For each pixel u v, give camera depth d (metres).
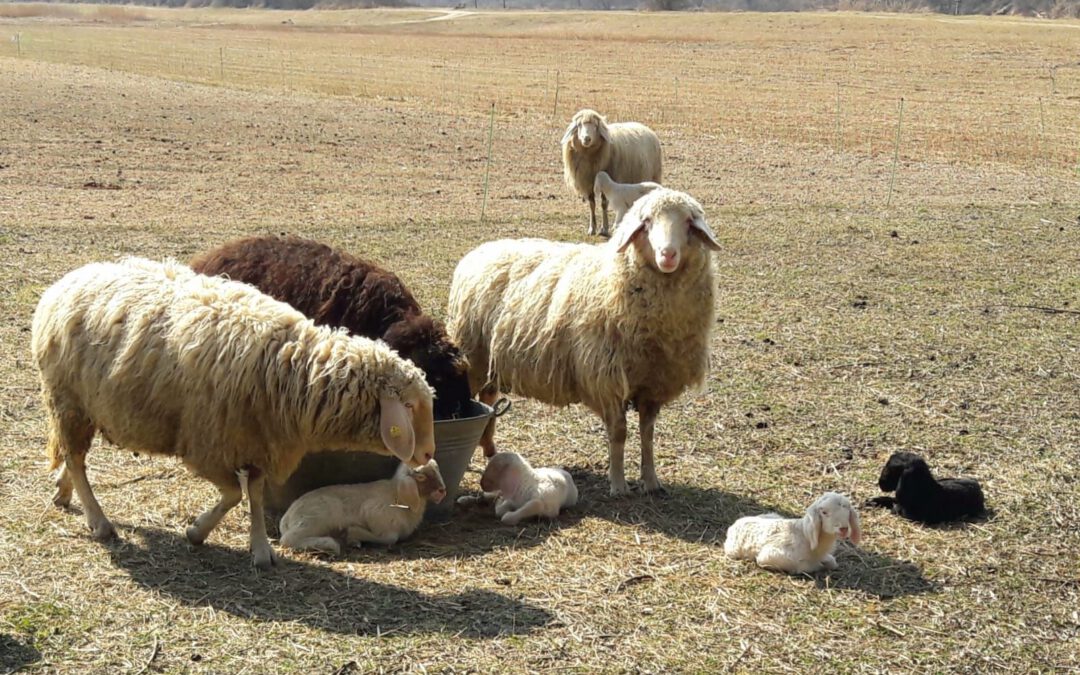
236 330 6.60
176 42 47.31
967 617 6.61
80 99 23.39
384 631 6.37
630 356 7.32
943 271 11.30
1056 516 7.29
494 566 6.82
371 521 6.92
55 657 6.19
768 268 11.27
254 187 15.24
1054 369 8.97
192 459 6.67
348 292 7.37
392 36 56.81
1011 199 15.84
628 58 42.03
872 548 7.02
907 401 8.48
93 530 6.88
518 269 7.66
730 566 6.86
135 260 6.93
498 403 7.64
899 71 36.38
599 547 6.98
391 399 6.61
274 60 38.69
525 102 27.23
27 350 8.71
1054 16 103.88
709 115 25.58
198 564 6.74
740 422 8.17
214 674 6.15
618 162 13.17
